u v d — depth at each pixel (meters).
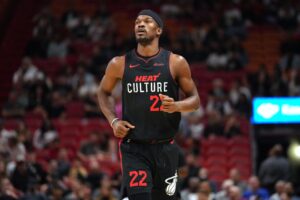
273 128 22.44
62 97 24.91
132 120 6.93
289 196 16.14
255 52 28.72
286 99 22.48
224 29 29.22
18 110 24.39
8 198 14.92
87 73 25.84
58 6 31.81
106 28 29.55
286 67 26.97
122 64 7.03
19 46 29.16
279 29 30.08
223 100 23.88
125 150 6.96
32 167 17.02
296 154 22.20
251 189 16.38
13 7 29.97
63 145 22.14
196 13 30.59
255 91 24.69
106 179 16.03
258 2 31.19
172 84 6.95
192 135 22.16
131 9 31.25
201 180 16.09
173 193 7.02
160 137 6.90
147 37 6.91
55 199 16.14
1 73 27.91
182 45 27.62
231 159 21.38
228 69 26.56
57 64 27.66
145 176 6.81
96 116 24.00
